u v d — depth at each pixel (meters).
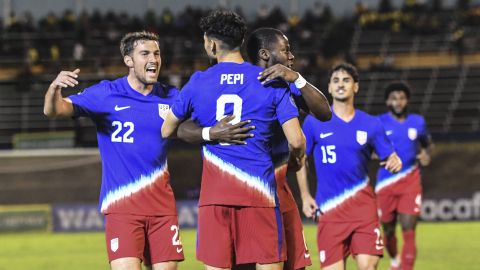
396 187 44.69
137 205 26.45
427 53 114.50
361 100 104.19
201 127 22.44
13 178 82.88
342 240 31.45
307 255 25.77
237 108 22.05
